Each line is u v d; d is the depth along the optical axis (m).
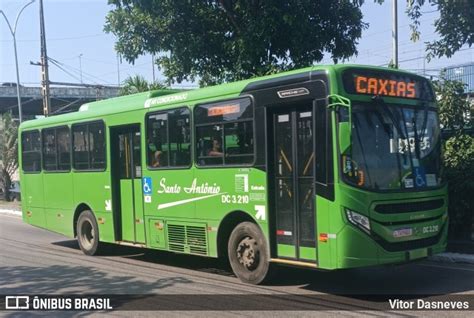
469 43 11.84
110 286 9.06
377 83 7.96
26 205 15.21
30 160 14.96
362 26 14.83
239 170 8.91
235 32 14.78
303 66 14.03
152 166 10.77
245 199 8.81
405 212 7.86
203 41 14.81
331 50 14.85
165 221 10.45
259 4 14.02
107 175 11.98
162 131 10.52
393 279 9.07
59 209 13.75
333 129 7.48
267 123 8.48
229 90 9.13
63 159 13.53
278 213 8.39
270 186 8.45
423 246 8.09
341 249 7.37
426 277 9.20
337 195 7.40
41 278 9.93
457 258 10.39
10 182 32.84
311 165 7.88
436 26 12.02
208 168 9.48
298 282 8.93
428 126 8.52
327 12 14.41
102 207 12.19
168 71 15.88
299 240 8.05
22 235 17.09
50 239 16.06
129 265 11.15
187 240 9.98
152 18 14.80
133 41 15.15
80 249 13.78
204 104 9.59
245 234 8.88
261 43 13.65
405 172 8.00
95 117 12.34
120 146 11.77
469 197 12.07
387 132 7.92
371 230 7.47
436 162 8.53
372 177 7.63
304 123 8.02
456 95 12.49
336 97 7.45
